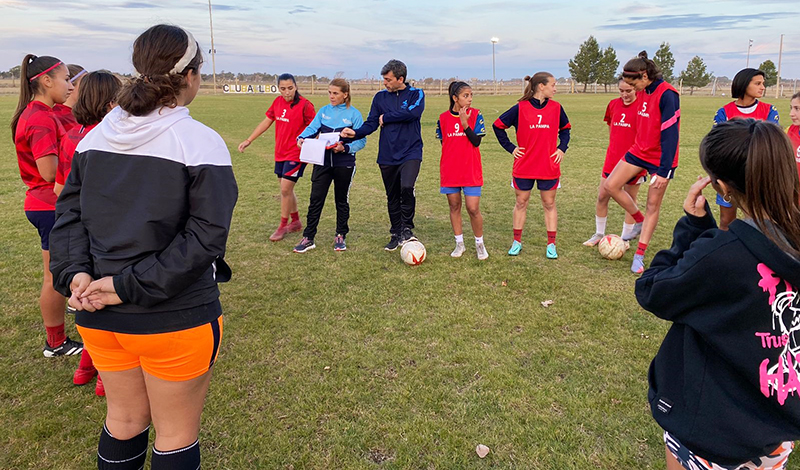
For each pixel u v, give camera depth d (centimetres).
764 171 148
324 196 616
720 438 161
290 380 354
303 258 608
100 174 186
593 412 317
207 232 181
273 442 294
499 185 1021
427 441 292
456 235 602
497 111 2917
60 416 319
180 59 192
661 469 271
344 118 611
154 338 187
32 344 408
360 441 294
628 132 595
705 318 161
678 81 7156
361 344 404
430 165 1277
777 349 156
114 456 211
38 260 598
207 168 184
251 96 5478
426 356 385
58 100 361
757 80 546
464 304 477
